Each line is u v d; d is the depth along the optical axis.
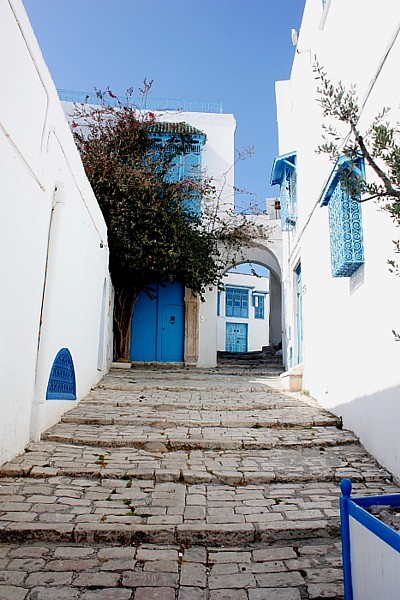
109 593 2.64
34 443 4.96
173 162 13.22
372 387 4.98
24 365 4.68
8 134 3.92
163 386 8.42
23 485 3.98
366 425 5.19
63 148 5.69
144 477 4.31
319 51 7.54
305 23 8.68
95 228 8.32
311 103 8.09
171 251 11.27
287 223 10.57
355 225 5.25
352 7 5.53
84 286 7.30
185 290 13.30
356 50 5.34
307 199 8.44
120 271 11.96
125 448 5.08
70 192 6.18
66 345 6.16
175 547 3.23
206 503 3.82
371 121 4.75
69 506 3.64
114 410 6.57
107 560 3.01
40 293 5.12
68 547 3.16
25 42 4.23
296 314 10.54
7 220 4.04
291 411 6.80
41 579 2.75
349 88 5.62
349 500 2.36
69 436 5.18
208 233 12.90
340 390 6.23
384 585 1.96
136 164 12.00
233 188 13.97
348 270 5.51
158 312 13.21
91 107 13.18
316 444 5.34
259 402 7.29
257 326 23.94
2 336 4.05
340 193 5.31
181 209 12.23
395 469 4.34
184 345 12.99
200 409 6.88
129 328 12.66
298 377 8.63
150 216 11.37
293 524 3.45
